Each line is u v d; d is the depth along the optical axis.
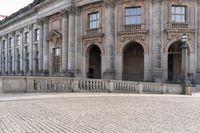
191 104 16.66
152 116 11.05
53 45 50.16
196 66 37.56
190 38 37.47
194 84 36.03
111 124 9.12
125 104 15.39
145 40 37.75
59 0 47.31
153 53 37.12
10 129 8.07
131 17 39.00
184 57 36.78
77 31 44.25
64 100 16.88
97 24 41.97
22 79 20.53
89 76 46.59
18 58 65.81
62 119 9.96
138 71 41.72
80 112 11.79
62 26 46.84
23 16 60.72
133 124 9.20
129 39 38.66
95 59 47.19
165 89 29.41
